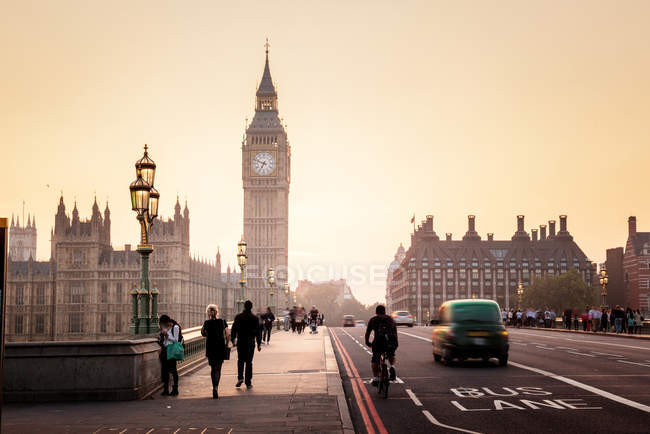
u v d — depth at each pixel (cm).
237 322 2061
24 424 1424
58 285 17225
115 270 17225
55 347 1783
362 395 1919
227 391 1962
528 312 8200
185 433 1312
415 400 1795
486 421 1473
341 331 7194
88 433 1322
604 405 1648
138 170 2381
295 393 1884
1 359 826
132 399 1777
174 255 17150
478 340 2612
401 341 4603
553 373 2345
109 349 1784
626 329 5588
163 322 1903
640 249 15962
